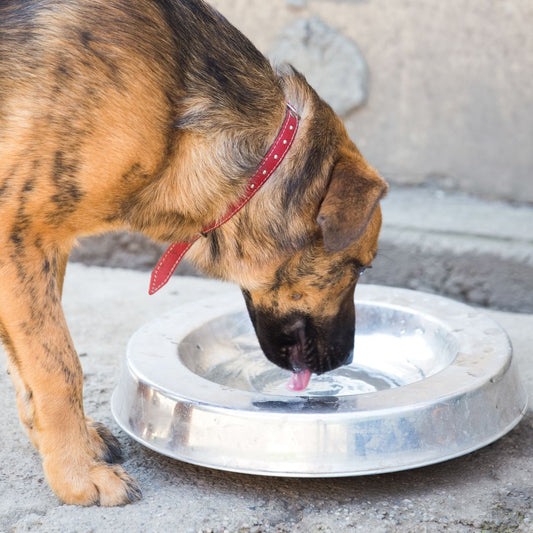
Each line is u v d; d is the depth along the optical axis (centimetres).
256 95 343
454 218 645
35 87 309
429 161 698
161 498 333
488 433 342
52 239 326
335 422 321
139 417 354
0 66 311
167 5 334
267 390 402
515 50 655
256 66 349
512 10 648
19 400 356
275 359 385
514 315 543
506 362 365
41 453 333
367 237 357
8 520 322
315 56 697
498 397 350
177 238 358
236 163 337
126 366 376
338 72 695
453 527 316
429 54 674
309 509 327
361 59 688
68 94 309
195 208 341
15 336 319
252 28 707
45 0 319
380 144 705
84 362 466
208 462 330
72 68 310
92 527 312
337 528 314
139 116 317
